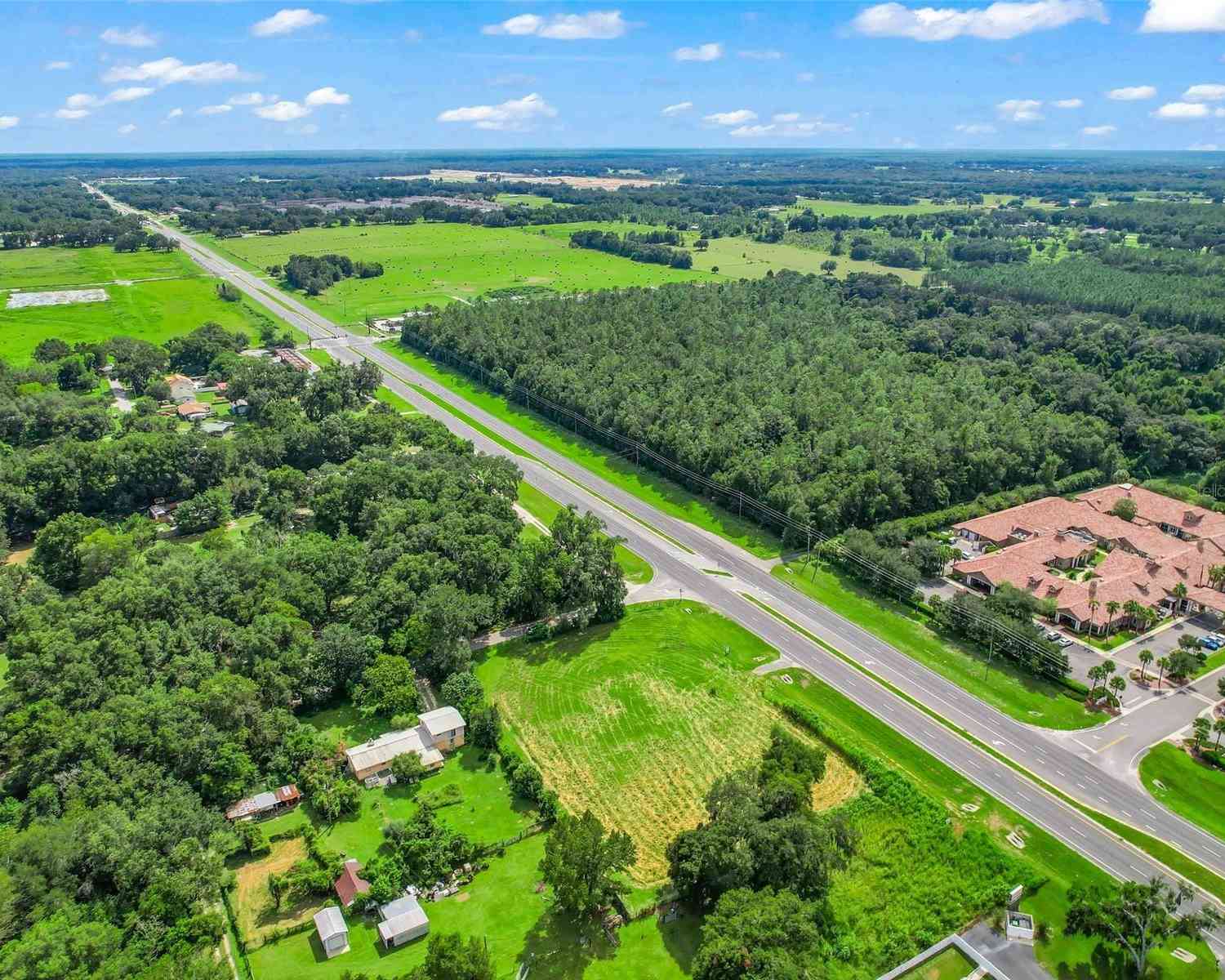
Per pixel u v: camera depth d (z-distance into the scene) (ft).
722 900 282.15
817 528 575.38
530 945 289.74
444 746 386.93
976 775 368.27
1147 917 274.57
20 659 380.99
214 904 302.86
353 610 444.55
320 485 609.01
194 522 591.78
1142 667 444.55
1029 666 439.22
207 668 389.39
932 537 579.48
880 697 422.00
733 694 426.10
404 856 317.83
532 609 494.59
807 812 320.91
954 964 271.90
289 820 347.15
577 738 395.14
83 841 297.94
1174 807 350.23
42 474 602.03
